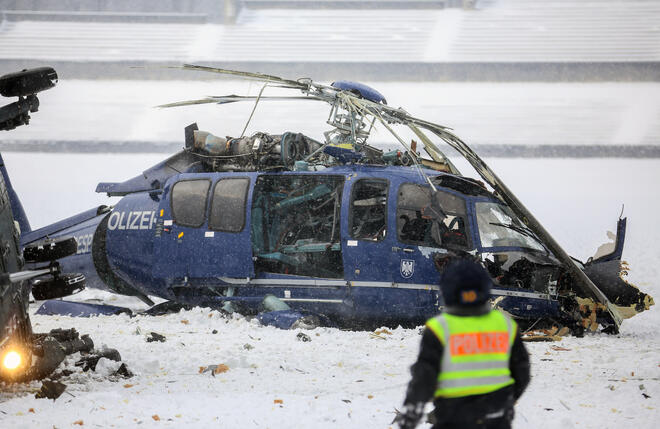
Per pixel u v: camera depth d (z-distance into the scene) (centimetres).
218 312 4494
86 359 2855
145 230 4922
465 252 4266
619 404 2522
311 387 2731
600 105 19312
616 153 17900
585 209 12319
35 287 2742
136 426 2183
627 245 8894
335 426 2216
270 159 4650
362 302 4278
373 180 4403
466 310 1473
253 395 2570
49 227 5616
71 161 17000
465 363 1442
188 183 4734
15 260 2614
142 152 18212
